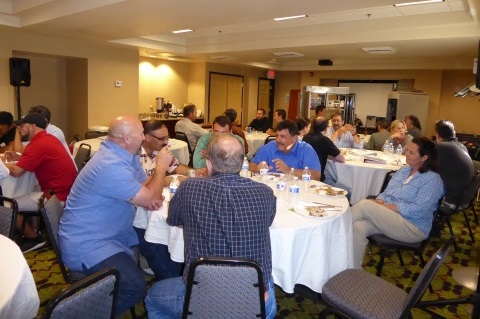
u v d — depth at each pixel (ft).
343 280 6.43
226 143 5.22
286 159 10.65
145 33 19.43
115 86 25.67
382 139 19.26
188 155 18.26
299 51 23.09
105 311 4.38
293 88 38.47
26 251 10.09
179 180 8.73
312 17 17.60
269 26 20.29
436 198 8.59
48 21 16.94
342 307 5.82
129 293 6.35
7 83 20.75
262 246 5.17
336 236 7.17
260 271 4.68
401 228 8.41
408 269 10.21
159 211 7.06
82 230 6.39
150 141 9.50
